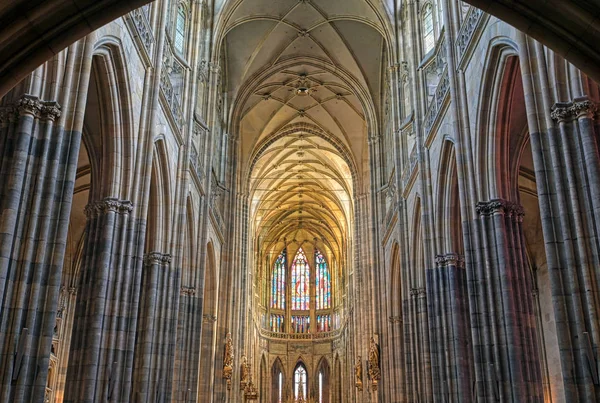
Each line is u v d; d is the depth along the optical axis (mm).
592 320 11039
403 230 29078
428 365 25734
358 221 47594
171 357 21547
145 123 18969
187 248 27484
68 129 12883
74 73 13266
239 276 44406
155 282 21328
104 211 17062
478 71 18031
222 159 39000
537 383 15672
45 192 12117
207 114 30891
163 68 21656
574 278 11453
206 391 32656
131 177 17812
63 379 29688
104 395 15664
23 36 9719
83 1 9820
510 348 15906
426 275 23109
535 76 13188
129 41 17578
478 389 16375
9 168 11773
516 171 18328
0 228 11359
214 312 34406
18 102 12094
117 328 16438
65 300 30484
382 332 35344
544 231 12117
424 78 26141
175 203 23281
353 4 35531
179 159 24078
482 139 18016
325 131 48719
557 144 12312
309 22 37938
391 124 35812
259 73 41188
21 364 11016
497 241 17062
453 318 21594
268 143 49125
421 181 24375
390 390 32844
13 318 11195
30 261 11625
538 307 28797
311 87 44469
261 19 37500
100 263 16453
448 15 20781
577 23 9797
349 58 39812
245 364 45750
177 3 24953
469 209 18172
